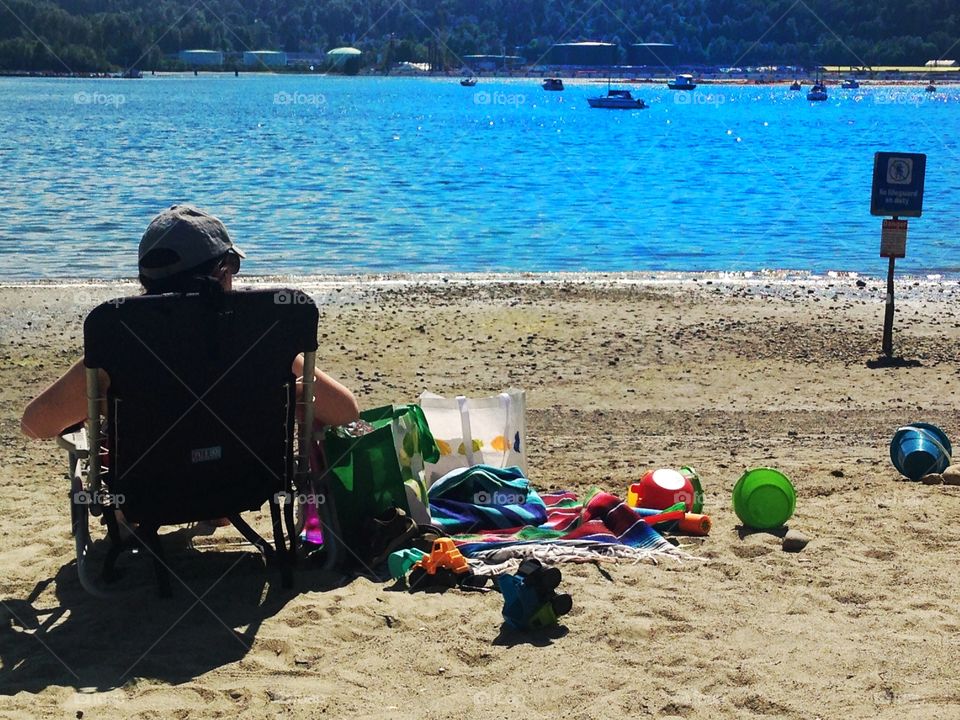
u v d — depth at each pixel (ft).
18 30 556.51
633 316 42.55
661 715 12.35
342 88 509.35
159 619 15.33
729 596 15.75
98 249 61.98
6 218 73.41
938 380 33.60
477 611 15.42
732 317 42.83
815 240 68.90
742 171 119.55
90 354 14.94
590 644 14.23
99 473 15.76
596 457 25.12
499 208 83.25
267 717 12.50
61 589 16.51
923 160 35.68
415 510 17.67
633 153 149.07
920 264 60.08
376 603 15.75
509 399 20.01
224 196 88.17
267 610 15.62
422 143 165.99
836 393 31.91
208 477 15.96
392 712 12.55
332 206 82.74
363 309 43.37
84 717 12.50
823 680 13.06
